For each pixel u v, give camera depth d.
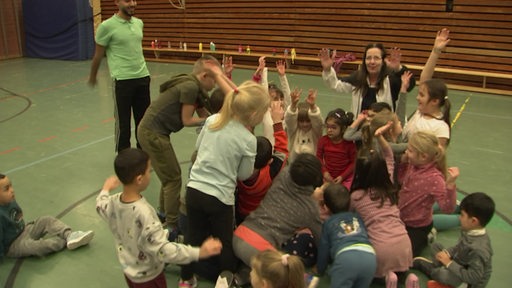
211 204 2.30
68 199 3.65
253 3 9.69
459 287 2.41
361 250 2.22
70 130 5.51
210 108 2.96
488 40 7.46
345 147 3.35
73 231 3.11
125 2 3.94
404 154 2.87
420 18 8.02
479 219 2.25
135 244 1.99
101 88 7.88
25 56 12.17
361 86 3.53
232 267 2.47
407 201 2.69
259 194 2.71
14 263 2.81
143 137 2.93
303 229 2.56
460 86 7.66
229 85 2.82
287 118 3.47
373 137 2.90
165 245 1.92
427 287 2.51
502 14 7.25
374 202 2.49
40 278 2.67
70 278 2.67
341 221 2.33
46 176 4.10
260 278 1.81
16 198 3.65
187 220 2.63
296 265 1.78
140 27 4.16
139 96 4.21
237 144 2.28
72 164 4.39
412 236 2.70
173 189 3.01
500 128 5.43
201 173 2.34
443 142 2.88
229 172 2.31
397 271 2.45
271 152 2.63
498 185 3.85
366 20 8.56
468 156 4.54
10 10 11.75
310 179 2.44
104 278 2.67
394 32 8.34
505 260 2.81
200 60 2.90
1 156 4.62
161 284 2.13
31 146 4.93
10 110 6.47
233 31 10.09
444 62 7.94
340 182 3.33
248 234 2.45
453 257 2.43
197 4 10.37
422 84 2.99
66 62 11.12
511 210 3.41
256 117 2.30
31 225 3.00
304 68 9.42
